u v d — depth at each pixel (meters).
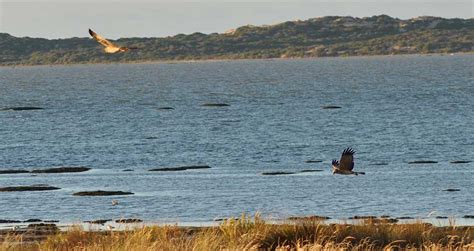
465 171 159.88
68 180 158.62
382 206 124.81
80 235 69.69
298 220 70.56
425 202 127.19
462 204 124.69
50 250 64.06
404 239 67.44
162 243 59.00
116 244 58.66
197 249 57.03
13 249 63.62
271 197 134.00
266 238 63.28
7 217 120.88
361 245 62.62
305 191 139.75
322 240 61.34
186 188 144.75
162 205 127.75
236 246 57.72
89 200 133.12
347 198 132.12
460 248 63.25
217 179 155.75
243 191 140.50
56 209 126.00
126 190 144.38
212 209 123.88
